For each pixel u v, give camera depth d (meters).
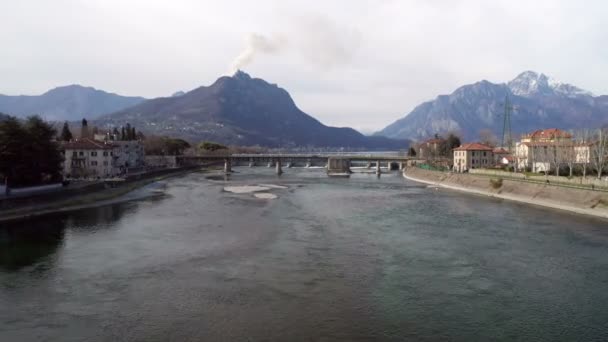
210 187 137.12
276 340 31.61
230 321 34.72
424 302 38.84
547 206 93.69
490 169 144.38
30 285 42.81
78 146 131.62
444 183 146.75
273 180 169.12
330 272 47.25
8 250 55.78
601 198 83.88
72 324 34.22
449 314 36.31
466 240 61.97
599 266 49.28
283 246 58.50
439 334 32.75
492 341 31.75
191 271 47.38
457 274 46.69
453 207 93.81
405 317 35.69
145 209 89.50
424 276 45.97
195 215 82.25
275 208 91.50
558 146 128.62
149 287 42.38
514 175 124.31
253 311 36.66
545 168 129.75
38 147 92.62
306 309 37.16
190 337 32.03
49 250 55.81
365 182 161.12
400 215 83.19
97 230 68.12
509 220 77.38
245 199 106.25
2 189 80.31
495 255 54.03
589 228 69.56
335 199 107.62
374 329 33.50
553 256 53.41
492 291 41.66
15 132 89.19
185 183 152.25
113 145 147.00
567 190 93.69
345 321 34.84
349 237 64.00
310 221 76.56
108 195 104.50
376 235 65.31
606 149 117.94
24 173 89.62
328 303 38.50
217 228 70.00
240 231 67.69
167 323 34.34
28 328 33.53
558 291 41.69
